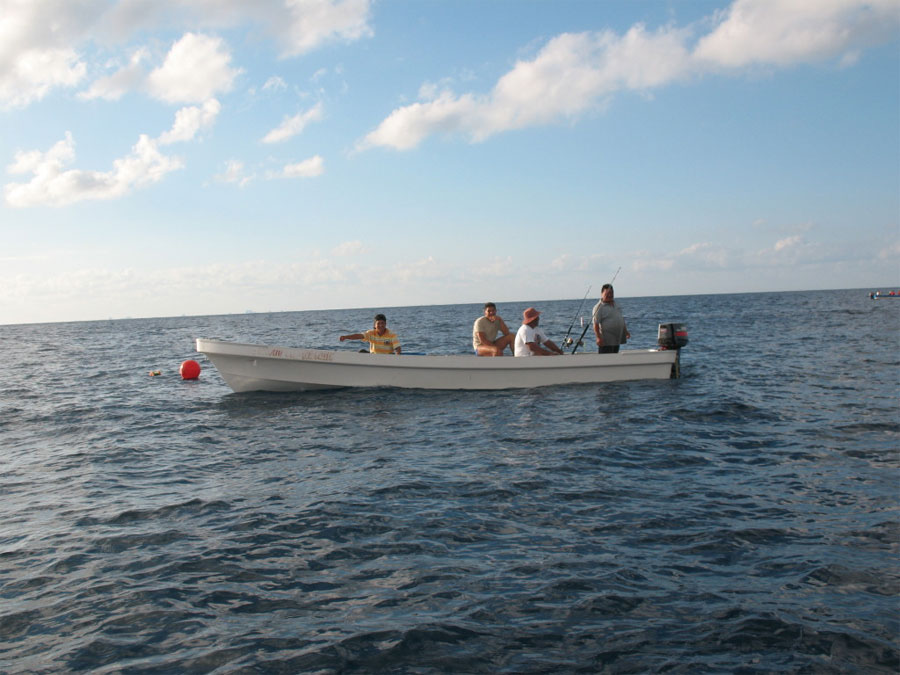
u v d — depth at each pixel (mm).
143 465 6836
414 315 76875
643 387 10742
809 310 48188
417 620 3256
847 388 10148
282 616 3357
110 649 3082
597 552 4035
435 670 2828
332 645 3051
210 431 8547
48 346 37688
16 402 12125
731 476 5605
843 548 3973
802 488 5195
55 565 4141
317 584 3725
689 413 8352
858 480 5355
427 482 5684
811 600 3338
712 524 4453
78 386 14500
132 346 33656
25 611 3514
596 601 3393
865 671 2725
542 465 6121
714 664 2805
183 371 15039
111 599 3617
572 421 8156
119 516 5105
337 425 8570
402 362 10992
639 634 3064
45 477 6488
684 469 5859
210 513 5090
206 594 3639
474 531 4465
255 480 6059
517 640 3045
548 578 3684
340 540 4383
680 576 3670
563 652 2934
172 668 2902
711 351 17938
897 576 3570
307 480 5965
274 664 2910
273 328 52656
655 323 38781
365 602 3477
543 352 11594
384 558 4059
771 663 2803
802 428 7340
